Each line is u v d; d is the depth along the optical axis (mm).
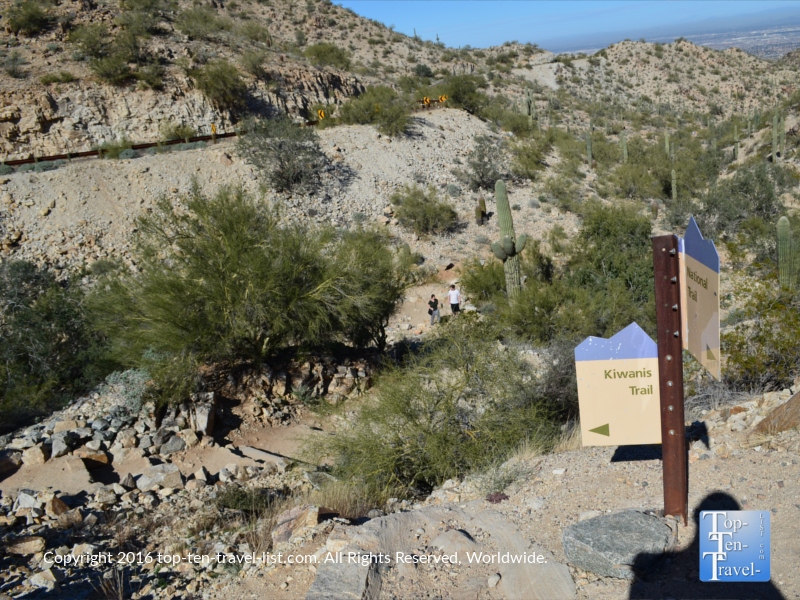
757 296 7812
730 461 4559
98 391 10688
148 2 48875
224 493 7664
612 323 13922
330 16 96375
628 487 4660
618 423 3945
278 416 11211
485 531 4469
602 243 19875
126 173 27406
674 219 31234
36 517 6629
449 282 25141
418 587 3797
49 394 11578
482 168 34844
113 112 36812
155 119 37875
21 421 10109
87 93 36281
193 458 9141
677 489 3934
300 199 29531
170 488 7902
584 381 3945
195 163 29375
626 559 3547
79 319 13500
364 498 6418
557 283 15531
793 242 13922
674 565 3537
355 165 33344
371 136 36875
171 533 6352
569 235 29031
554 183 34406
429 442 6902
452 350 8203
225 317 10906
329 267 12594
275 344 12453
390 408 7289
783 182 35375
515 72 100250
